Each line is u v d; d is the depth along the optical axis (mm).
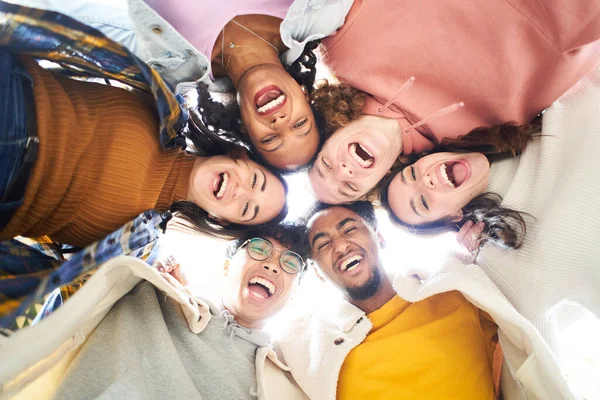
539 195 1458
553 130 1480
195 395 1164
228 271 1535
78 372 1124
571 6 1281
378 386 1391
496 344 1475
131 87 1327
